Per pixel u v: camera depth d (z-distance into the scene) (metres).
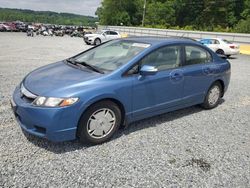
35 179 3.07
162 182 3.18
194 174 3.38
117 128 4.18
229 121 5.31
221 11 64.62
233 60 17.98
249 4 60.88
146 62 4.36
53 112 3.43
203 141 4.32
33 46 19.02
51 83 3.76
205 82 5.50
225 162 3.71
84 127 3.74
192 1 69.38
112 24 75.56
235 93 7.63
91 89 3.69
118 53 4.59
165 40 4.86
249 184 3.25
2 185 2.93
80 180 3.11
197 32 33.72
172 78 4.71
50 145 3.84
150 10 71.69
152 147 4.00
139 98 4.28
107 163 3.50
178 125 4.93
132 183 3.12
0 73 8.45
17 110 3.70
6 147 3.71
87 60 4.73
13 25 49.41
